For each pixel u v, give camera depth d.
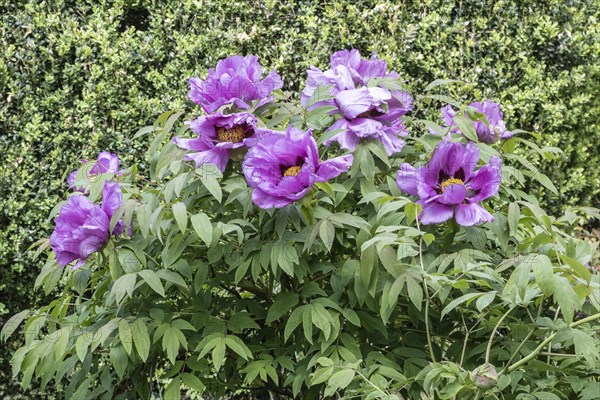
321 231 1.80
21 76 3.85
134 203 1.86
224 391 2.19
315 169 1.82
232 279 2.06
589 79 4.54
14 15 3.90
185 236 1.95
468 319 2.07
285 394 2.23
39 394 3.83
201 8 4.09
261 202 1.81
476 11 4.38
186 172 2.06
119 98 3.96
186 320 2.05
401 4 4.27
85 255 1.87
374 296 1.88
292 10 4.16
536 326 1.71
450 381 1.64
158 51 4.02
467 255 1.86
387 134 2.06
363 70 2.15
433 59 4.22
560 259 1.74
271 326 2.14
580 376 1.84
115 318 1.82
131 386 2.21
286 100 2.27
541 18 4.41
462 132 2.03
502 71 4.38
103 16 4.05
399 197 1.85
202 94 1.98
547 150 2.27
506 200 2.22
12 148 3.81
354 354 1.90
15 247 3.74
